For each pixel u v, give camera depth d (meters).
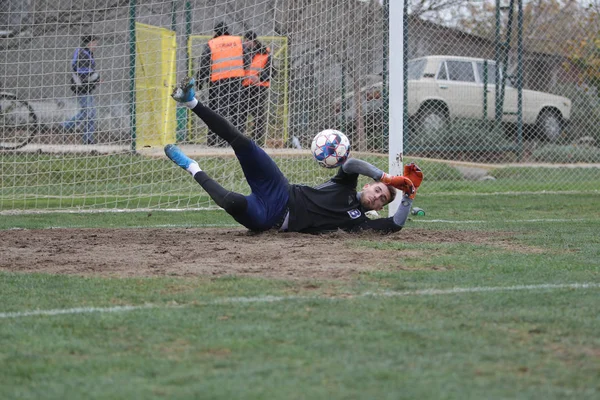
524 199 43.28
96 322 14.41
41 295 16.80
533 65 57.16
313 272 19.09
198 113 24.05
